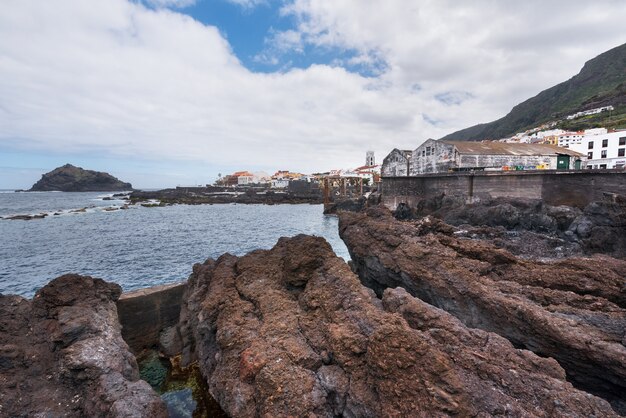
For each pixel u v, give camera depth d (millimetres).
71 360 8516
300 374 8242
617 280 13008
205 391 11547
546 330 10703
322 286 11508
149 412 7559
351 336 8859
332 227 59531
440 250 16188
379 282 18391
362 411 7445
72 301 10805
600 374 9969
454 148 49500
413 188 50156
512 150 50531
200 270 15312
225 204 121625
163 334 14508
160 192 162875
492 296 12633
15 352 8688
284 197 128000
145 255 35281
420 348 7469
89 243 42062
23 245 40531
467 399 6715
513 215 33562
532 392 7203
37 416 7570
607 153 56500
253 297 11750
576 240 27000
